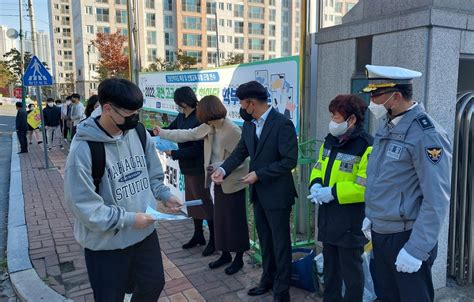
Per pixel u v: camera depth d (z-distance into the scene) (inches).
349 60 138.7
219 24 2244.1
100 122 84.4
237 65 189.9
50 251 180.2
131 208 89.4
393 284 92.7
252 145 125.0
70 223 220.4
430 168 79.6
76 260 169.9
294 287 138.3
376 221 90.0
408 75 84.9
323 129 153.5
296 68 156.1
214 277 149.2
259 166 122.7
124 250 89.4
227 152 150.0
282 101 165.3
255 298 132.9
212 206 163.2
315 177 113.0
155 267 95.7
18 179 340.2
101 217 81.3
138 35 354.3
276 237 122.1
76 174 80.1
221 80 204.2
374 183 89.5
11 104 2105.1
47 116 538.9
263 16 2247.8
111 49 1707.7
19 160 439.8
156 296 98.4
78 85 2632.9
